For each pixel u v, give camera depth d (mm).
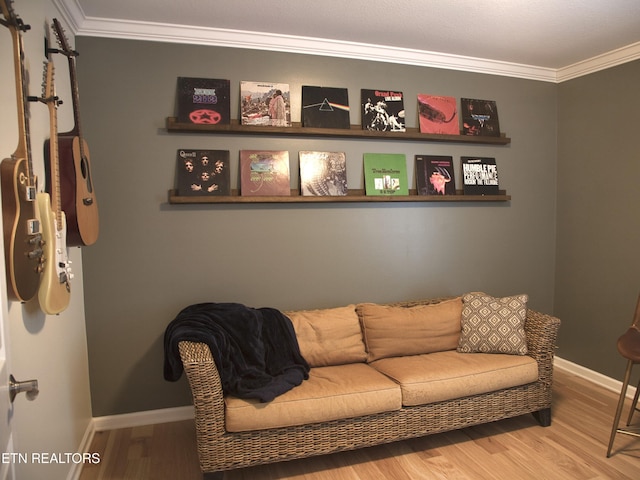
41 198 1475
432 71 3201
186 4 2340
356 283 3059
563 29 2715
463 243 3336
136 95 2588
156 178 2637
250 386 2078
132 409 2660
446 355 2660
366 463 2256
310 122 2867
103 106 2541
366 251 3072
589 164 3301
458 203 3307
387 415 2238
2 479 873
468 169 3307
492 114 3354
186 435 2545
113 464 2248
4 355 969
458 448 2389
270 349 2402
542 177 3553
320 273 2971
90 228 2016
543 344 2559
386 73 3082
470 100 3301
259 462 2051
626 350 2293
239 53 2758
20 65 1363
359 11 2459
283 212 2869
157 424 2684
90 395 2582
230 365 2137
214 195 2686
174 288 2693
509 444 2420
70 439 2098
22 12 1618
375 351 2650
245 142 2787
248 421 1988
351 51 2953
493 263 3434
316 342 2590
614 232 3117
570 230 3475
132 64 2578
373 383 2238
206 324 2240
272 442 2061
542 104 3523
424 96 3184
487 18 2564
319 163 2900
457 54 3170
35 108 1712
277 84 2812
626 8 2438
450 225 3289
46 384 1761
